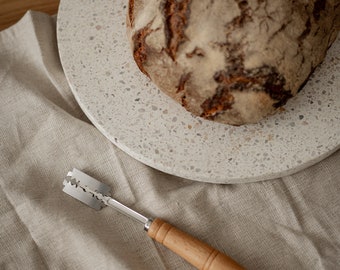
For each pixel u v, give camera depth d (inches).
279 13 16.8
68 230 18.7
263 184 19.3
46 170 19.9
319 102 19.7
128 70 20.6
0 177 19.5
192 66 17.2
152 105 19.8
